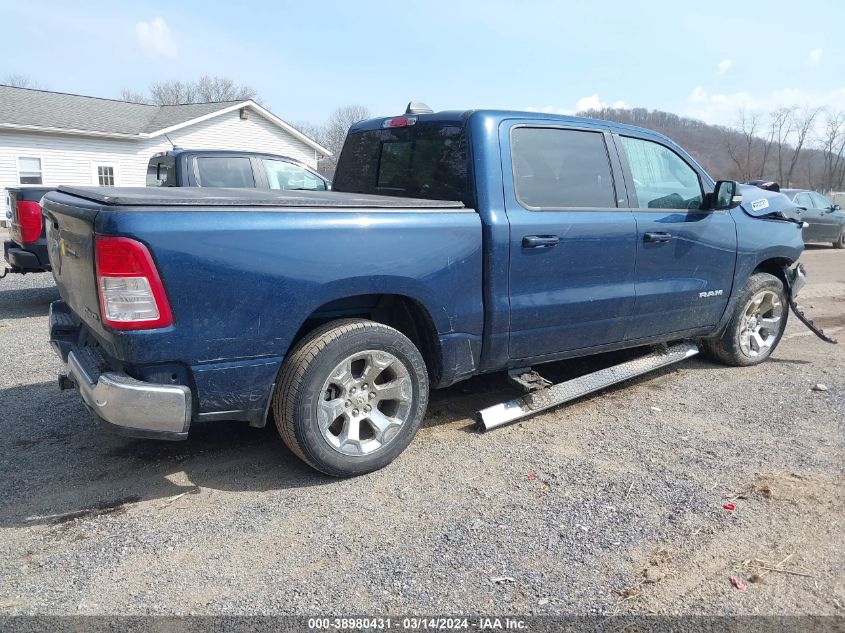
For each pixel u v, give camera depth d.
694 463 3.66
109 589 2.51
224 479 3.44
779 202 5.49
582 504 3.19
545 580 2.59
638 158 4.47
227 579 2.58
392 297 3.65
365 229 3.26
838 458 3.73
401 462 3.65
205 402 3.03
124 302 2.75
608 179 4.25
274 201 3.07
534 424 4.25
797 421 4.31
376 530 2.95
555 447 3.88
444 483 3.41
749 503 3.21
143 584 2.54
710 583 2.58
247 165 8.28
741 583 2.58
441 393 4.82
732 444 3.93
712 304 5.00
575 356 4.38
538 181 3.92
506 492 3.31
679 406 4.60
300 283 3.10
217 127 25.98
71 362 3.23
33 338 6.43
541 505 3.18
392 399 3.54
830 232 17.16
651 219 4.41
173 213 2.80
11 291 9.31
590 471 3.55
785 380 5.21
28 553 2.75
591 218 4.07
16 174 21.97
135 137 23.81
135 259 2.72
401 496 3.26
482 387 4.94
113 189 3.53
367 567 2.66
